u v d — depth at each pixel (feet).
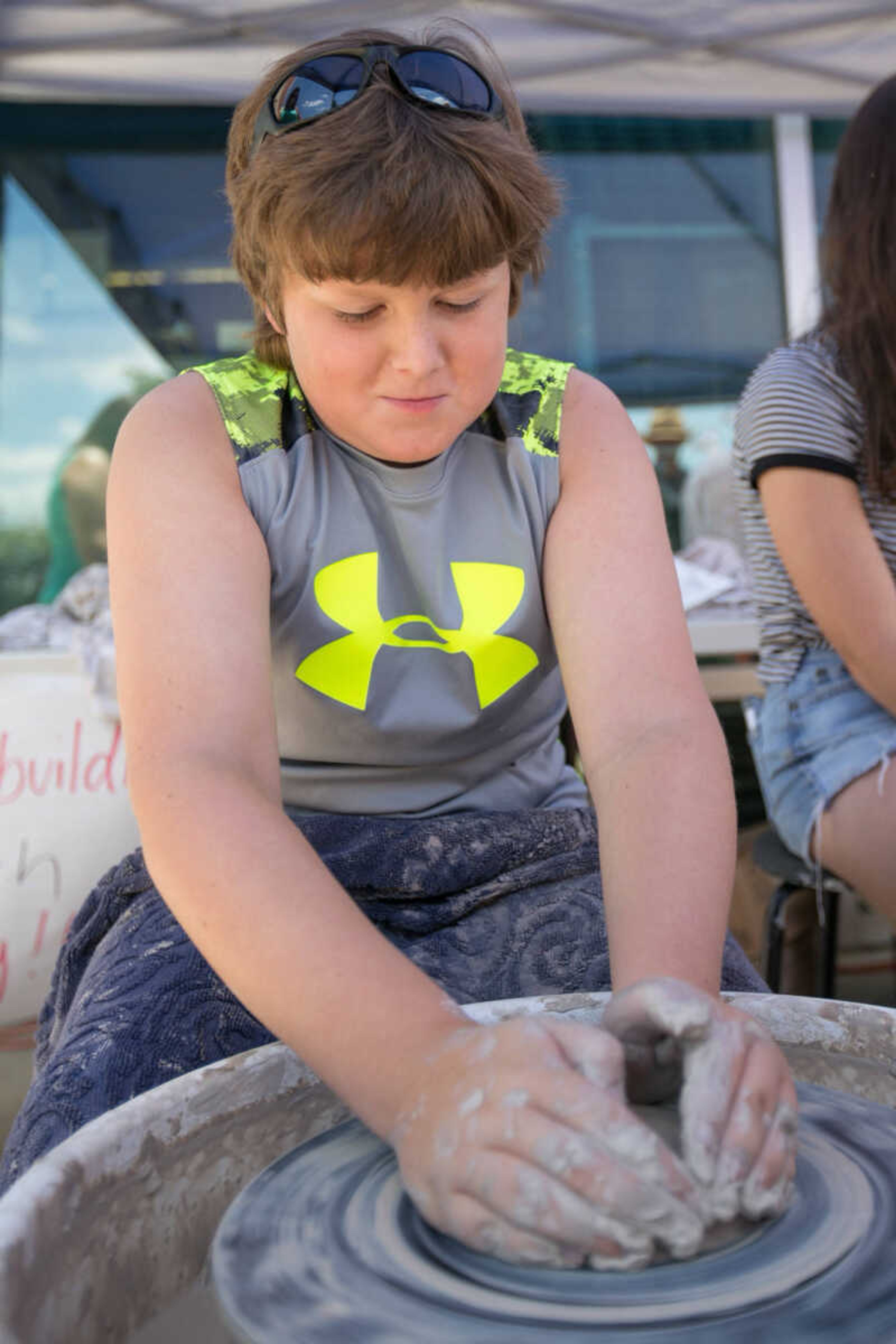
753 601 6.57
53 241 12.80
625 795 2.79
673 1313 1.71
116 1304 2.04
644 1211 1.76
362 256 2.60
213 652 2.82
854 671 5.46
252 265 3.17
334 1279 1.86
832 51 11.51
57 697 6.30
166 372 13.11
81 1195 2.01
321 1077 2.21
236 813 2.50
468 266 2.68
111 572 3.07
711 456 11.70
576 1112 1.82
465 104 2.79
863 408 5.49
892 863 5.33
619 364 13.50
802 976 6.55
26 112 12.56
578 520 3.35
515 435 3.44
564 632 3.26
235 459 3.26
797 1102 2.09
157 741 2.68
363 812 3.55
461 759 3.60
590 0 10.74
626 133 13.34
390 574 3.39
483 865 3.36
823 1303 1.72
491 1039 1.99
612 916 2.59
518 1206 1.81
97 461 12.96
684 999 2.00
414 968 2.25
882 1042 2.51
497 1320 1.73
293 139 2.73
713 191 13.55
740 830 8.83
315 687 3.41
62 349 12.91
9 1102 6.37
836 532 5.41
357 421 2.98
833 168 5.74
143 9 10.35
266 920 2.30
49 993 3.70
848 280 5.51
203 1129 2.32
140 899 3.39
